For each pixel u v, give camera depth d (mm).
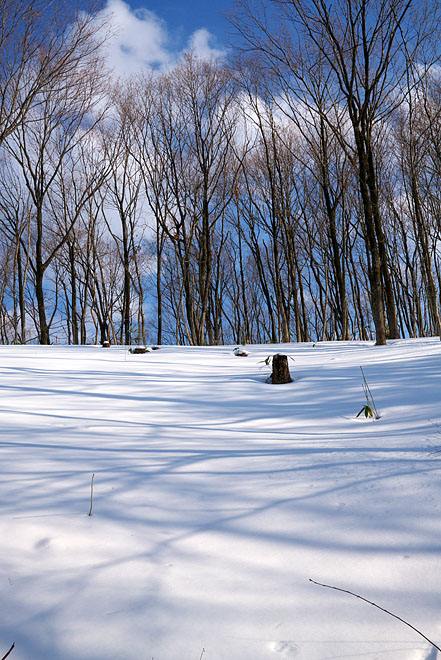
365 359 6895
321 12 9648
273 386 5477
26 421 3625
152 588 1428
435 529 1681
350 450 2744
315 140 16953
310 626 1241
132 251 22922
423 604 1296
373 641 1178
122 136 20797
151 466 2584
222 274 29016
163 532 1791
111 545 1692
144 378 6086
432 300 11516
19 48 12172
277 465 2553
